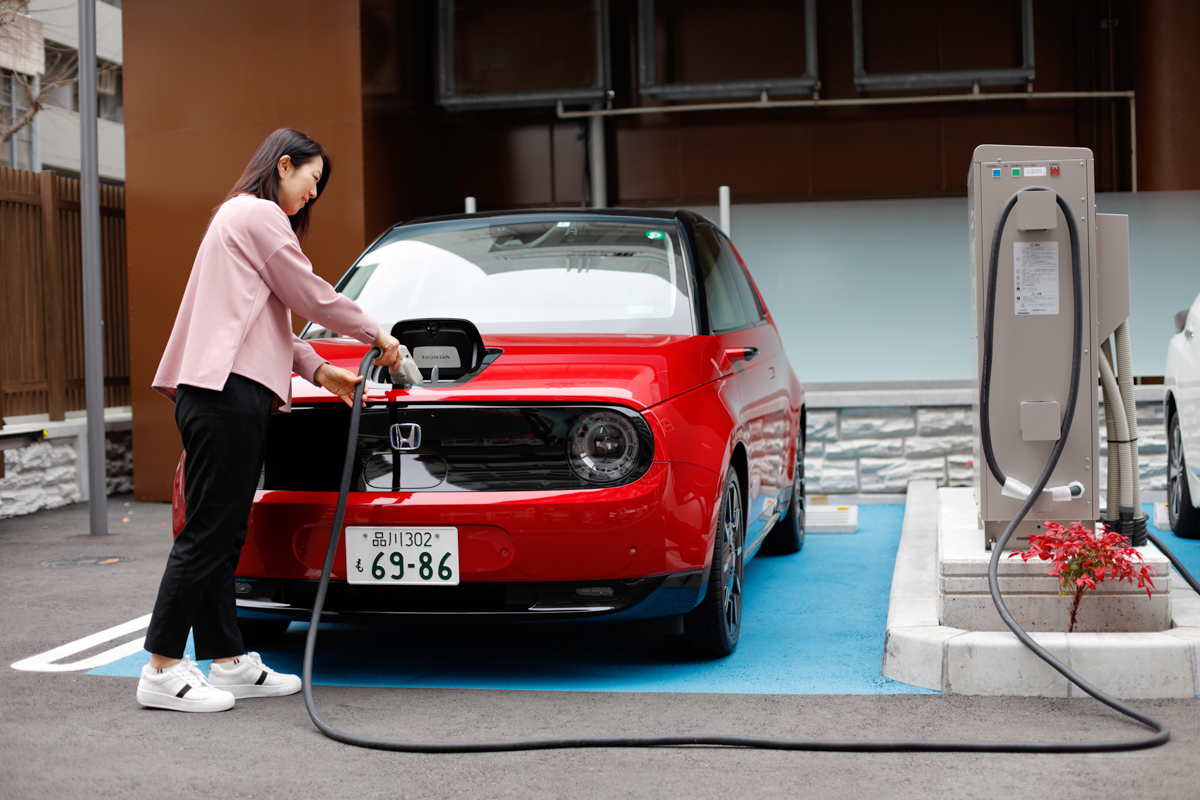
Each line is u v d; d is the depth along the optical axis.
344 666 3.64
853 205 8.05
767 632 4.09
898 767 2.59
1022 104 8.71
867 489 7.60
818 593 4.81
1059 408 3.51
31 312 8.05
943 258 7.98
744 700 3.18
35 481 7.80
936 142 8.78
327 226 7.62
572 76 8.55
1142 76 8.03
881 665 3.54
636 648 3.85
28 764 2.67
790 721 2.97
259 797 2.45
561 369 3.29
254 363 3.07
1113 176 8.58
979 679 3.21
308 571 3.24
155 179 7.93
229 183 7.80
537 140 9.32
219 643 3.20
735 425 3.71
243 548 3.30
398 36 8.22
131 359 8.04
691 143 9.03
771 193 8.94
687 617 3.54
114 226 8.93
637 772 2.58
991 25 8.62
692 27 8.79
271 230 3.10
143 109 7.92
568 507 3.10
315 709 2.93
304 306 3.12
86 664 3.70
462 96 8.59
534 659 3.71
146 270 7.97
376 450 3.24
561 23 8.54
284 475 3.31
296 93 7.66
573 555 3.11
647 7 8.55
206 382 3.00
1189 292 7.87
